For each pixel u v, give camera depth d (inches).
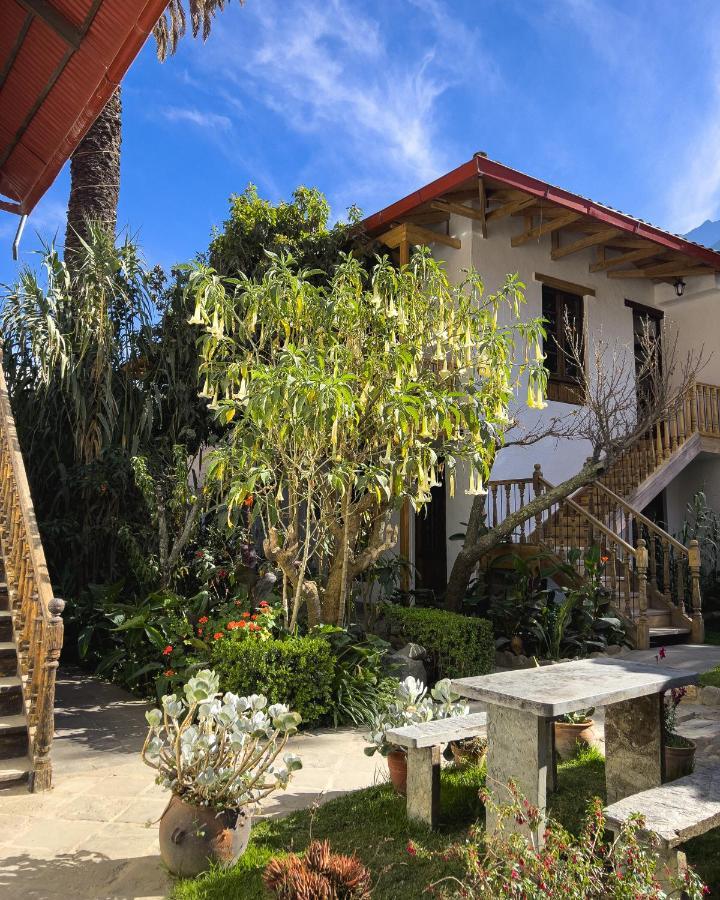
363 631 311.6
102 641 324.2
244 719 135.3
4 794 171.5
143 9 180.4
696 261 500.4
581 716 197.9
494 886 93.4
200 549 340.8
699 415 491.5
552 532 427.2
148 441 374.0
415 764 151.4
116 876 130.3
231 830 131.2
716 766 126.3
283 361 238.4
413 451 260.5
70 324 374.6
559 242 484.7
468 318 292.2
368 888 110.3
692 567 393.1
